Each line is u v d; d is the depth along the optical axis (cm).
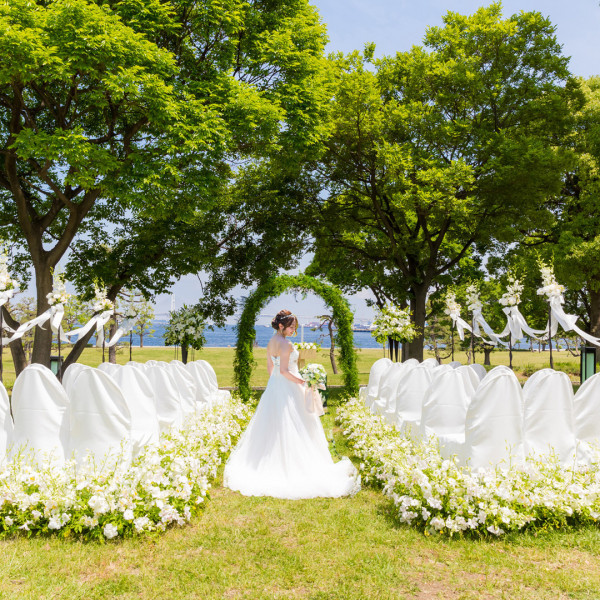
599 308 1961
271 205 1838
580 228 1839
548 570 340
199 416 705
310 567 344
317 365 604
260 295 1255
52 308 781
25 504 393
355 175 1767
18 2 927
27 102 1434
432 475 427
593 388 491
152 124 1210
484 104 1650
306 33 1405
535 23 1628
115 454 423
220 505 480
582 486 436
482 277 2008
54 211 1326
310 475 544
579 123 1934
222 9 1177
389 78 1792
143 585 317
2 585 311
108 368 627
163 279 1656
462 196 1636
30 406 435
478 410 432
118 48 959
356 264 2106
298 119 1299
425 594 310
